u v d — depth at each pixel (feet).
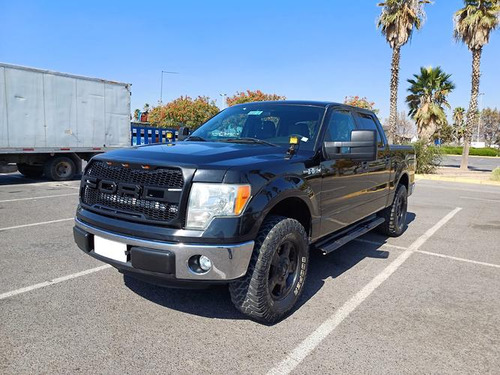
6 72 37.11
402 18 65.41
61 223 21.79
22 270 14.33
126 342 9.61
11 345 9.34
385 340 10.04
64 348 9.28
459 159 141.49
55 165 42.06
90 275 13.96
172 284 9.69
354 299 12.60
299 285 11.41
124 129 48.16
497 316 11.60
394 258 17.10
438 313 11.71
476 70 70.74
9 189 35.32
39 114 39.81
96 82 44.65
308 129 13.34
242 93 89.20
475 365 9.02
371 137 11.68
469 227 23.80
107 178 10.74
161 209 9.57
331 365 8.89
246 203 9.45
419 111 89.76
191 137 14.61
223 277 9.34
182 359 8.97
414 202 34.06
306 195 11.45
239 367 8.72
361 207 15.96
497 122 288.51
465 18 68.95
